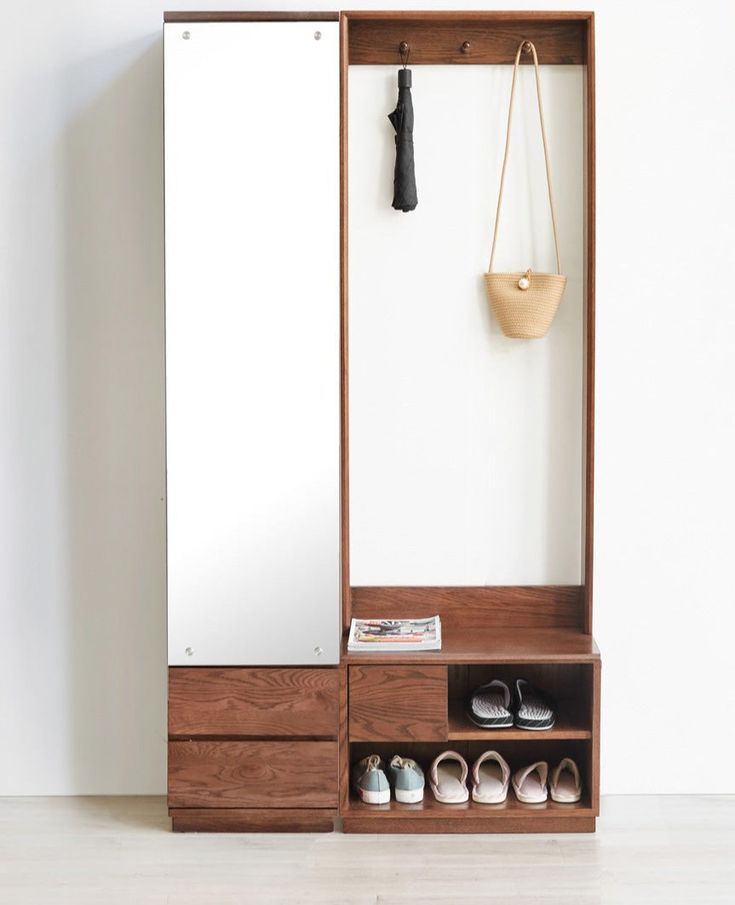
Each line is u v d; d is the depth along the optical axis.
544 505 2.97
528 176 2.91
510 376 2.95
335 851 2.65
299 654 2.70
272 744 2.71
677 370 2.93
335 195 2.66
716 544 2.96
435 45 2.89
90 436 2.96
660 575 2.96
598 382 2.93
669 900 2.41
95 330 2.94
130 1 2.89
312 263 2.67
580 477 2.96
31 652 3.00
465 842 2.70
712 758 3.00
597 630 2.98
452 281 2.93
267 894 2.44
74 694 3.01
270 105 2.65
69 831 2.78
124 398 2.95
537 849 2.66
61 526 2.97
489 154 2.92
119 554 2.97
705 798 2.97
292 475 2.70
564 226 2.92
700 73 2.89
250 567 2.70
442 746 2.96
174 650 2.71
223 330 2.68
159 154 2.91
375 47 2.89
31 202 2.92
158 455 2.96
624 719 2.99
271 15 2.65
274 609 2.70
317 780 2.71
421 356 2.94
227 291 2.67
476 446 2.96
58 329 2.94
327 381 2.68
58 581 2.98
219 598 2.70
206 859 2.62
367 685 2.70
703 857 2.62
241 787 2.72
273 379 2.68
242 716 2.71
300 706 2.70
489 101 2.91
